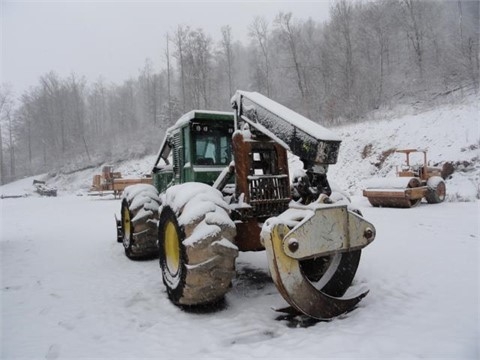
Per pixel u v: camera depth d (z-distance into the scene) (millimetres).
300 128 3170
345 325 3006
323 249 2959
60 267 5660
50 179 41344
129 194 5758
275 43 43281
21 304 4062
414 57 31328
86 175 38438
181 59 40531
